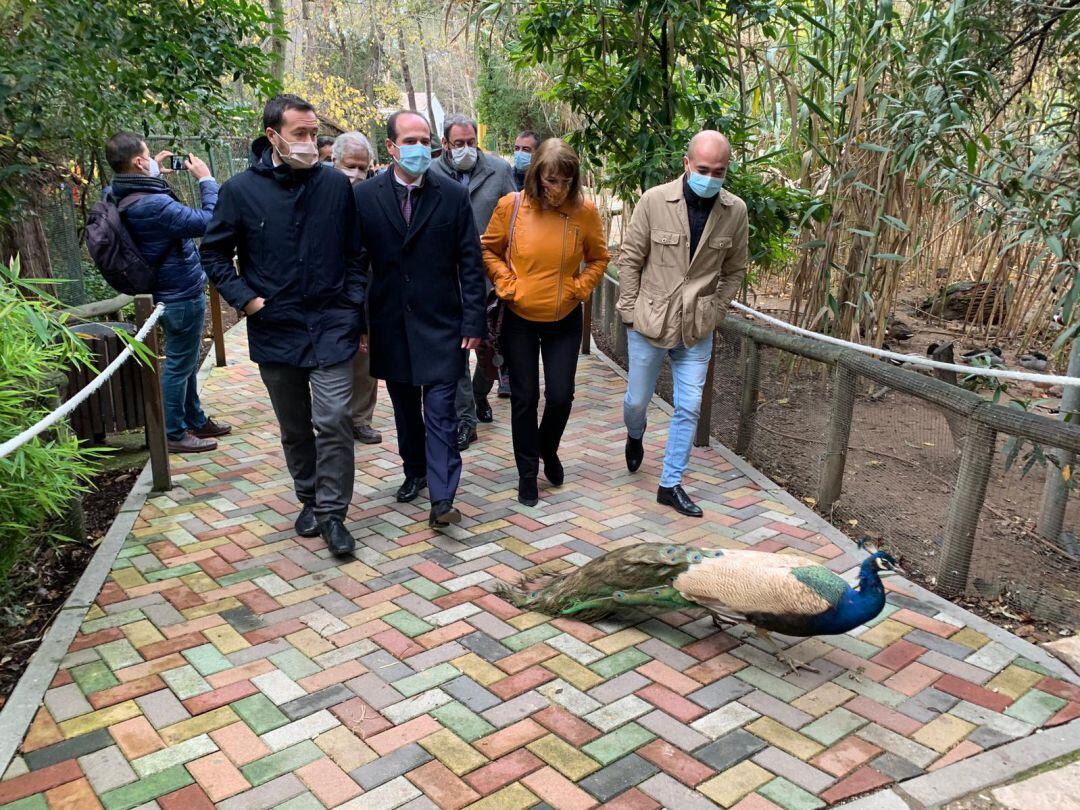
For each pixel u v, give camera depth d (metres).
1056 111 6.15
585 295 4.20
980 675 2.94
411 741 2.56
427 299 3.86
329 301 3.68
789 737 2.60
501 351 4.34
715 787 2.38
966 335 7.95
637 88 5.74
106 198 4.70
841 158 5.63
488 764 2.46
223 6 5.45
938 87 4.77
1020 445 3.41
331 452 3.75
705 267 4.11
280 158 3.57
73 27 4.90
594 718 2.69
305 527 4.04
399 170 3.77
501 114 16.14
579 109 6.43
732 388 5.37
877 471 4.05
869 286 6.19
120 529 4.09
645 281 4.21
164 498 4.50
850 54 5.44
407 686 2.85
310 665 2.97
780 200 5.59
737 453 5.28
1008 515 3.78
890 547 3.91
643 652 3.08
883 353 4.20
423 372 3.91
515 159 6.12
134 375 5.04
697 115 6.16
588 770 2.44
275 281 3.60
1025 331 7.88
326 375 3.70
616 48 5.96
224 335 8.60
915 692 2.84
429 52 26.77
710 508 4.43
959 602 3.47
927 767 2.47
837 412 4.25
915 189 5.97
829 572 2.84
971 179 4.82
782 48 5.89
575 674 2.93
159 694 2.79
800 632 2.84
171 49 5.18
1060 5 4.71
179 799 2.31
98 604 3.38
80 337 4.18
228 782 2.38
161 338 6.48
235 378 7.03
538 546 3.96
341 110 20.91
